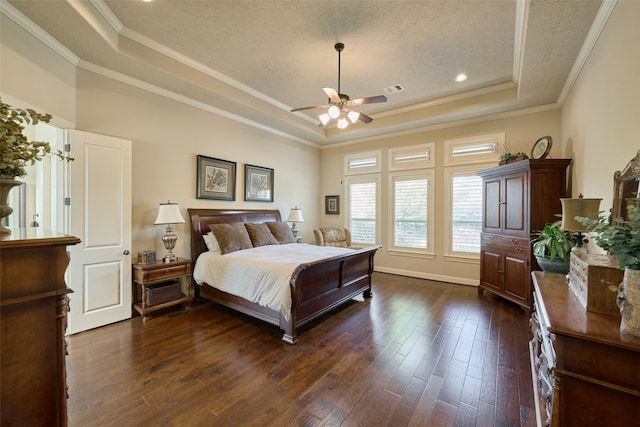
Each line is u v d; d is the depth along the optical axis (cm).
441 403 193
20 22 231
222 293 356
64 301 122
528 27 242
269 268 305
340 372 229
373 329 312
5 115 132
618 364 110
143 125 361
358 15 265
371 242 609
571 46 269
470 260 488
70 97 291
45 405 114
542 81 341
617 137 203
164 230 384
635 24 175
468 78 394
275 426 172
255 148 523
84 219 297
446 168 511
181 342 279
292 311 279
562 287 182
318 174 679
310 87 428
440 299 414
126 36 293
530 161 347
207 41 310
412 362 245
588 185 277
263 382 215
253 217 498
